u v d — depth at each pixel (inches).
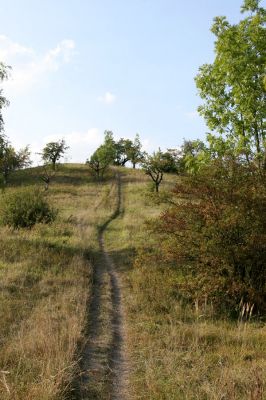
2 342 297.1
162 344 306.3
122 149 3631.9
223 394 210.2
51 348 269.0
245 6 485.7
